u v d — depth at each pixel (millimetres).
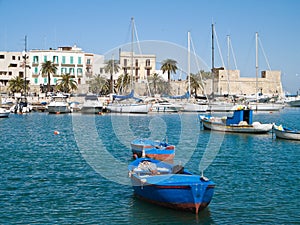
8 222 16391
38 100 93312
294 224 16188
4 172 25219
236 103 78562
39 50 104625
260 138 42750
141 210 17531
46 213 17422
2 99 92500
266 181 22969
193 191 16453
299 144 38312
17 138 43000
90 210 17719
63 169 26078
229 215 17062
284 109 105812
